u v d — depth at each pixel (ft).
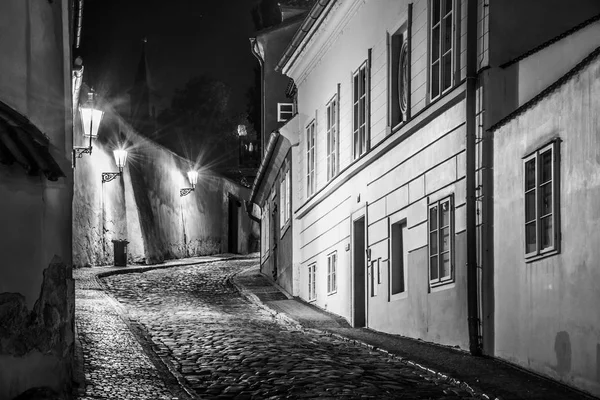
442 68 46.09
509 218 38.45
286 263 89.15
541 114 35.01
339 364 39.93
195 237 150.30
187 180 147.64
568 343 32.42
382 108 56.44
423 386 34.17
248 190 187.62
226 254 164.76
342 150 66.69
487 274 40.73
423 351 43.52
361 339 50.16
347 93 65.67
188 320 59.98
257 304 77.25
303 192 81.87
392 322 53.93
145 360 39.37
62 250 28.37
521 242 37.11
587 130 30.78
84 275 90.74
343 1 62.64
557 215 33.35
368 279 59.26
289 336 52.42
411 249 50.78
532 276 35.91
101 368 35.96
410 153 50.67
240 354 42.83
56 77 27.89
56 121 27.76
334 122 69.62
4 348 23.67
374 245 57.82
